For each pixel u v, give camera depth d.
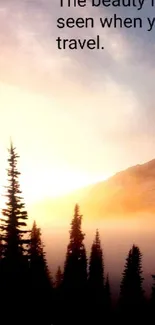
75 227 40.22
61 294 40.28
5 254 21.98
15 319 22.08
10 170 21.56
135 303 49.53
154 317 45.59
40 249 36.50
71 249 40.50
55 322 37.66
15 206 21.72
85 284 41.03
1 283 22.03
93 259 49.66
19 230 22.00
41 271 34.38
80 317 40.09
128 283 50.47
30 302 23.88
